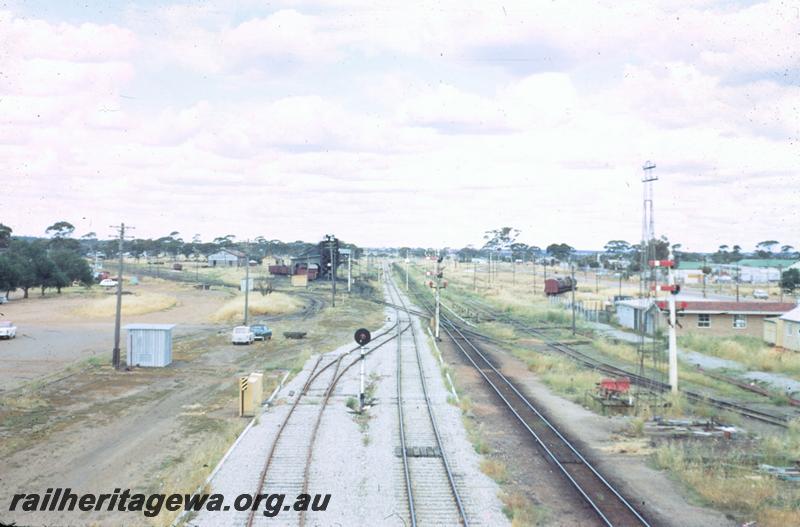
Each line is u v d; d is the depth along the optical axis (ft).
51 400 106.93
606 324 226.58
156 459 75.36
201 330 210.79
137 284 406.82
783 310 183.93
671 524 55.11
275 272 484.33
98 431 87.66
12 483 67.10
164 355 141.49
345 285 413.39
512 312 275.18
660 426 88.33
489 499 58.95
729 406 100.83
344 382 117.80
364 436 80.07
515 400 105.60
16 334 189.26
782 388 117.19
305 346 175.11
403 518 54.44
